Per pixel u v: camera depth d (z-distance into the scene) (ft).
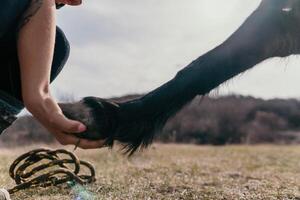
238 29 12.25
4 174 16.80
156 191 15.24
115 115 9.64
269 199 14.32
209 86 11.54
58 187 13.80
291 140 68.23
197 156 28.84
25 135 45.24
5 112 8.48
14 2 7.72
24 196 13.12
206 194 14.88
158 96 10.68
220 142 62.69
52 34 7.92
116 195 13.84
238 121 67.46
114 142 9.78
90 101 9.39
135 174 18.39
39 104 7.71
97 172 18.35
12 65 8.42
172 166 21.75
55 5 8.47
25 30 7.82
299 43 12.32
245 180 18.34
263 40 12.14
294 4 12.12
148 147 10.46
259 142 67.05
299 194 14.98
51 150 13.16
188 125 61.21
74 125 7.75
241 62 12.00
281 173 20.88
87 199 13.14
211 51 11.85
